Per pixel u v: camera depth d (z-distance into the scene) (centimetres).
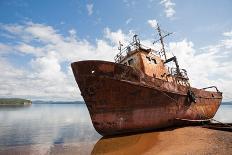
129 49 1700
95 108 1384
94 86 1343
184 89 1741
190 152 910
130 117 1390
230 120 3631
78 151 1198
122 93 1359
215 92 2373
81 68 1345
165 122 1531
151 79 1474
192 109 1795
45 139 1714
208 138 1160
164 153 938
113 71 1334
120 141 1251
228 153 862
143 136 1316
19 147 1389
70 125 2897
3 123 3091
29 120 3734
